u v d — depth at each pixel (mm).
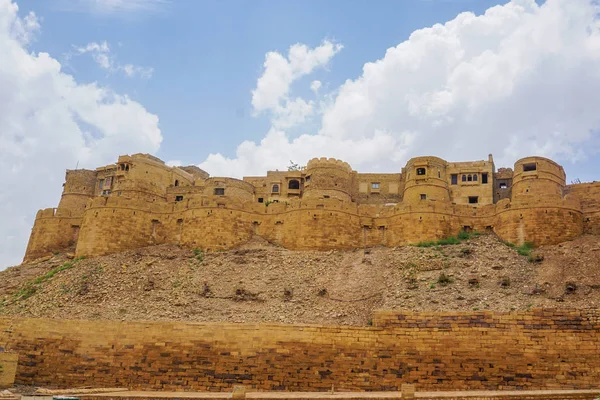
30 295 57750
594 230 59156
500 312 43219
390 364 43312
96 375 46312
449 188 77562
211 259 61219
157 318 49531
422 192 75125
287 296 52938
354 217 65000
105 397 38656
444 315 44000
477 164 77875
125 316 50406
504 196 76688
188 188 81625
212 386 44344
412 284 52000
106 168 87625
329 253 61562
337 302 51500
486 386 41406
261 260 60125
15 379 46906
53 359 47469
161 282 56688
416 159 76812
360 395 38344
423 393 39312
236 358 44938
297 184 83625
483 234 62094
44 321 49000
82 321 48406
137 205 67875
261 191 84625
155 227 68312
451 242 60906
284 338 44938
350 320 47938
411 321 44281
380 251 60969
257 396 38312
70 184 87562
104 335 47562
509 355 41906
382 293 51594
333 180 79375
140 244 67000
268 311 50281
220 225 65000
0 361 44438
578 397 36188
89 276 58594
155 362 45844
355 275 55969
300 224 63938
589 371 40156
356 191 81812
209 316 49656
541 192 68062
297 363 44094
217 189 80812
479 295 48000
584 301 44625
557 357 41062
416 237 62281
